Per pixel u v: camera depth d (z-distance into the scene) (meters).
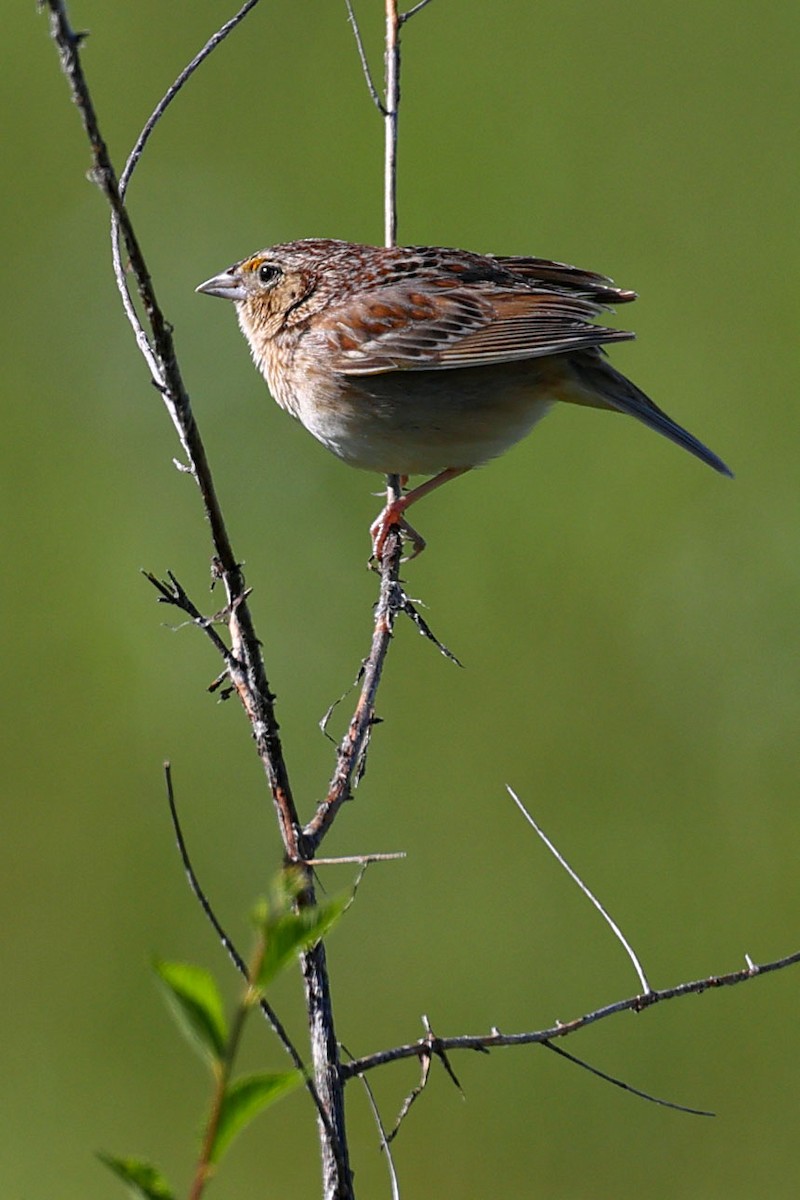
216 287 9.19
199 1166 2.74
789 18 15.67
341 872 12.05
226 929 12.05
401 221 14.71
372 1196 11.04
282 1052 11.15
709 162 14.88
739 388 13.89
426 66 15.43
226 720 12.98
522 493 13.51
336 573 13.34
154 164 15.31
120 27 15.64
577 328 8.18
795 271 14.24
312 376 8.61
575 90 15.26
